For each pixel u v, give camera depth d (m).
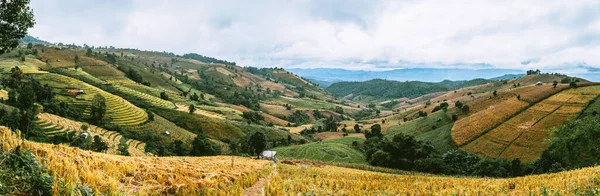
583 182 18.11
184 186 14.53
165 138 114.94
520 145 96.44
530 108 117.88
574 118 101.50
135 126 118.06
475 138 111.00
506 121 113.88
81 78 185.00
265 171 26.94
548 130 89.81
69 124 97.56
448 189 20.53
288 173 28.23
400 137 100.50
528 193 17.30
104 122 114.44
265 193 17.06
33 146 11.67
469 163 90.62
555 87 132.88
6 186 8.27
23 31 19.70
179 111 155.88
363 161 100.69
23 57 197.75
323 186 20.16
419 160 88.38
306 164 61.34
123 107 134.62
